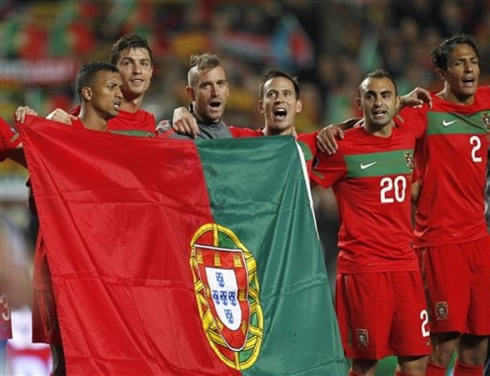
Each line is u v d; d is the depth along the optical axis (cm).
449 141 3522
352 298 3391
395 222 3397
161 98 6581
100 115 3162
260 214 3189
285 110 3400
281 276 3175
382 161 3394
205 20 7100
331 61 7056
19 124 2962
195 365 3009
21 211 6069
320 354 3156
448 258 3509
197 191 3125
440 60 3556
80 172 2997
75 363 2888
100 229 2986
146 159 3077
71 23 7000
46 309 3056
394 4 7281
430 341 3541
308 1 7250
